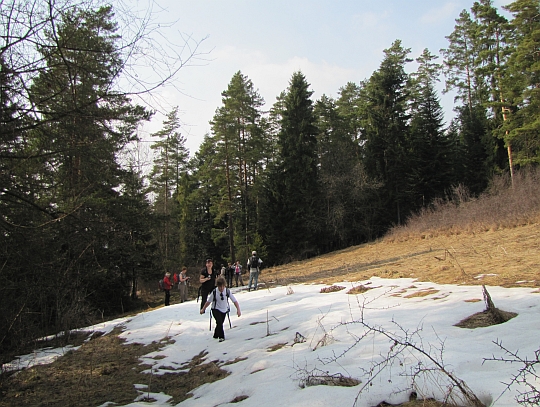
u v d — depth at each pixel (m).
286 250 37.06
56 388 7.03
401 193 39.25
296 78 39.78
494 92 32.59
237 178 39.00
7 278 5.32
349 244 41.59
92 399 6.36
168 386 6.99
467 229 23.30
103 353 9.55
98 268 7.46
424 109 42.47
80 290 10.79
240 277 21.77
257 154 39.12
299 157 38.34
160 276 26.91
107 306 19.66
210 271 12.76
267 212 38.59
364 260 23.92
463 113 49.12
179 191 46.88
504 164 38.50
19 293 5.61
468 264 12.70
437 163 40.75
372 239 39.88
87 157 5.36
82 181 5.66
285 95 45.12
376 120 39.66
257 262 17.94
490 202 24.62
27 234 5.13
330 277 18.20
